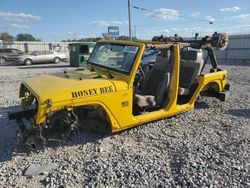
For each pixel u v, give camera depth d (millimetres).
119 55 4977
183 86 6199
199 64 6219
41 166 3914
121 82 4613
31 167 3881
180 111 5762
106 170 3771
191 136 5023
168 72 5395
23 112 4578
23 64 24469
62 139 4375
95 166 3896
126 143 4719
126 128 4895
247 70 16797
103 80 4547
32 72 17344
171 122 5770
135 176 3639
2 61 25500
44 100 3822
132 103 4852
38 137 4133
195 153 4266
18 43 35219
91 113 4602
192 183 3445
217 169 3768
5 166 3965
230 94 8625
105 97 4359
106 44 5391
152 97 5188
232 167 3809
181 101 6246
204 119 6012
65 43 36500
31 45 35812
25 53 25875
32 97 4832
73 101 4035
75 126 4277
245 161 3982
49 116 3934
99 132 4867
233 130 5316
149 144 4684
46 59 25422
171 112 5500
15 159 4156
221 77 6824
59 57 26219
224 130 5340
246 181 3484
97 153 4320
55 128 4324
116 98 4492
